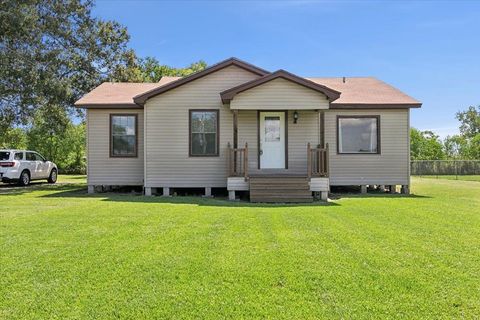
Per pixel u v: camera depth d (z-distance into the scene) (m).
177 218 7.63
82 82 20.62
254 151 12.98
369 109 13.30
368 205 9.77
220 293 3.64
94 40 21.03
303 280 3.95
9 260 4.64
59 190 14.98
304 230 6.42
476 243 5.50
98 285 3.83
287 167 13.01
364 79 16.28
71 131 28.34
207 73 12.85
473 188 15.73
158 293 3.64
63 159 29.67
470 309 3.30
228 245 5.36
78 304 3.41
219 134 12.90
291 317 3.15
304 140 13.05
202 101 12.91
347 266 4.40
